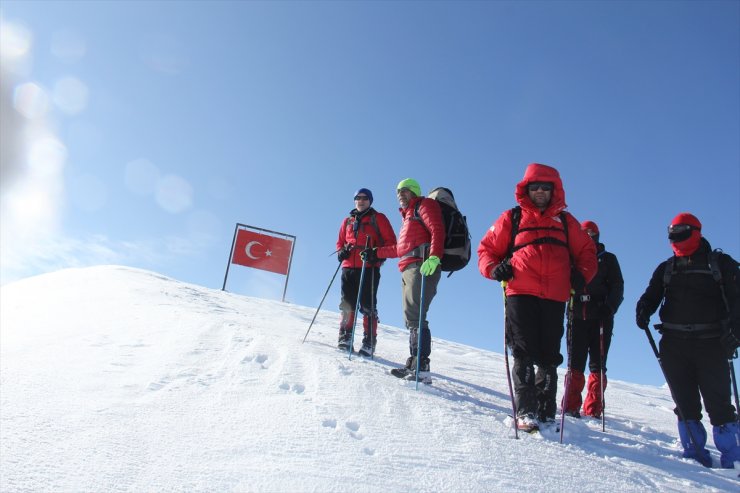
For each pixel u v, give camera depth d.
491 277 3.82
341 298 6.16
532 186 3.82
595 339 5.31
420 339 4.51
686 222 4.06
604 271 5.30
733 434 3.73
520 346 3.66
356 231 6.22
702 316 3.94
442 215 4.88
